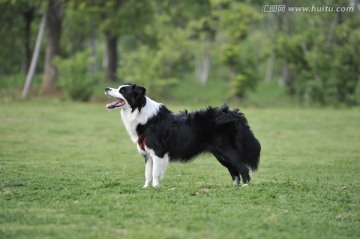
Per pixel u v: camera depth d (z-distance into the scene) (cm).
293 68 3438
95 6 3366
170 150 888
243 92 3450
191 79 4728
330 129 1984
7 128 1842
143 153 904
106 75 4019
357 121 2222
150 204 752
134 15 3509
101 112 2489
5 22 3703
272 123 2153
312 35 3244
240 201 779
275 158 1370
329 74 3108
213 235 612
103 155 1384
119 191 852
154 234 611
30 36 4094
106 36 3962
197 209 727
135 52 3634
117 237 600
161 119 889
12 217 684
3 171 1081
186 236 606
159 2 4250
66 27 4212
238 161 895
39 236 606
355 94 3328
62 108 2616
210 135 889
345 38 3106
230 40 3653
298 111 2697
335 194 856
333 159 1348
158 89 3428
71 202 773
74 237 601
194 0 4112
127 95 880
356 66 3064
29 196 822
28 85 3030
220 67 5006
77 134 1780
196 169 1175
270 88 4072
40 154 1359
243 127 902
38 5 3625
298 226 663
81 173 1088
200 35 4156
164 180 1017
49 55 3388
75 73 3088
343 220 700
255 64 3722
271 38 4128
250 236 613
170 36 4009
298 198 811
